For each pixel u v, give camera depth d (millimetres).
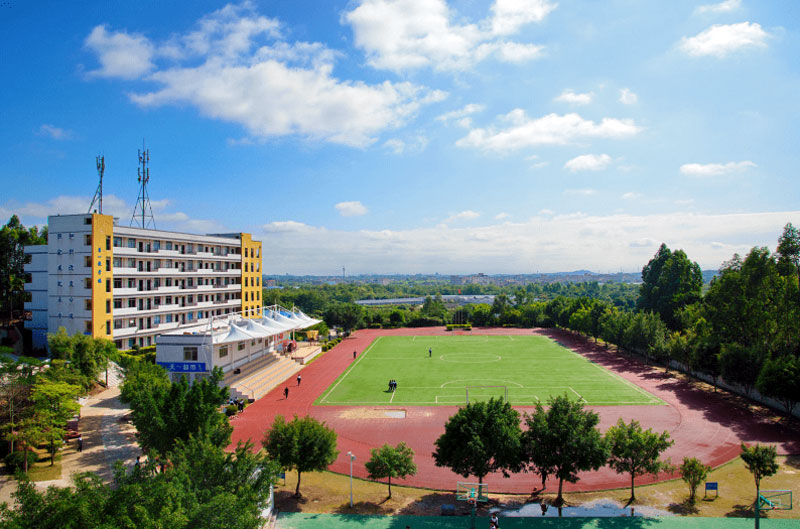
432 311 144000
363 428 43562
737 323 56094
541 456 28281
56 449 32406
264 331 63344
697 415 46531
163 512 14797
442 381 62312
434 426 43938
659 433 41344
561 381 61656
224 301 90438
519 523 26422
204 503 17484
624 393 55188
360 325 129125
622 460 30000
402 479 33438
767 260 54094
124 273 67625
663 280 88438
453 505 29172
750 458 27672
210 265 87688
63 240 64438
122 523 14320
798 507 28297
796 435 40875
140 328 70188
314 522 26344
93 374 50812
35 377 33219
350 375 67188
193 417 27938
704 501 29484
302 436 29875
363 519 26797
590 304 111688
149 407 28172
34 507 14742
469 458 27859
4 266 78562
